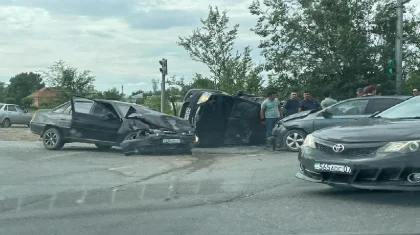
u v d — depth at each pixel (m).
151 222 6.38
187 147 13.80
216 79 29.45
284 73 22.78
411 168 6.56
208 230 5.96
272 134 14.52
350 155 6.98
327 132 7.48
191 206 7.18
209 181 9.13
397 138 6.76
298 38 21.89
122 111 14.64
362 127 7.33
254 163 11.47
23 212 7.01
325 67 21.33
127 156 13.55
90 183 9.12
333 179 7.14
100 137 14.56
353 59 21.25
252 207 7.02
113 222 6.42
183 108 16.55
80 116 14.83
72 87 36.75
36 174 10.20
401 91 20.08
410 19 22.05
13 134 23.27
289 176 9.34
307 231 5.80
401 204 6.96
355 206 6.92
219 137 16.22
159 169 10.84
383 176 6.72
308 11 21.77
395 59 20.16
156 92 42.12
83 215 6.80
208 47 29.83
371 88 14.83
